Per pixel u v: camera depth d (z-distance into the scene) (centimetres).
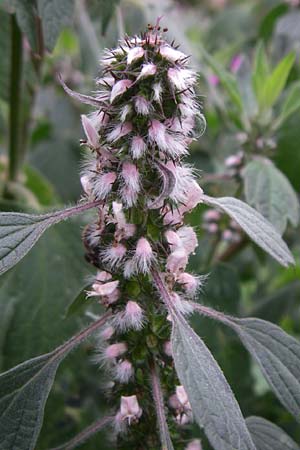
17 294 38
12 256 26
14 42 45
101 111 27
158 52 26
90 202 28
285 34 62
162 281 27
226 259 50
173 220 28
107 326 31
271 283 62
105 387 33
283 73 45
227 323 29
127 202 27
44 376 28
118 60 27
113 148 27
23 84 48
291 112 45
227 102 55
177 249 27
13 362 37
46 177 68
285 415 47
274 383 28
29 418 27
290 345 29
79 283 39
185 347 24
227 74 45
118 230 27
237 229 48
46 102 69
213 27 79
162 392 28
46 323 38
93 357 33
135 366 29
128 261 27
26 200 50
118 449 30
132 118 26
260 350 29
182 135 27
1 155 58
